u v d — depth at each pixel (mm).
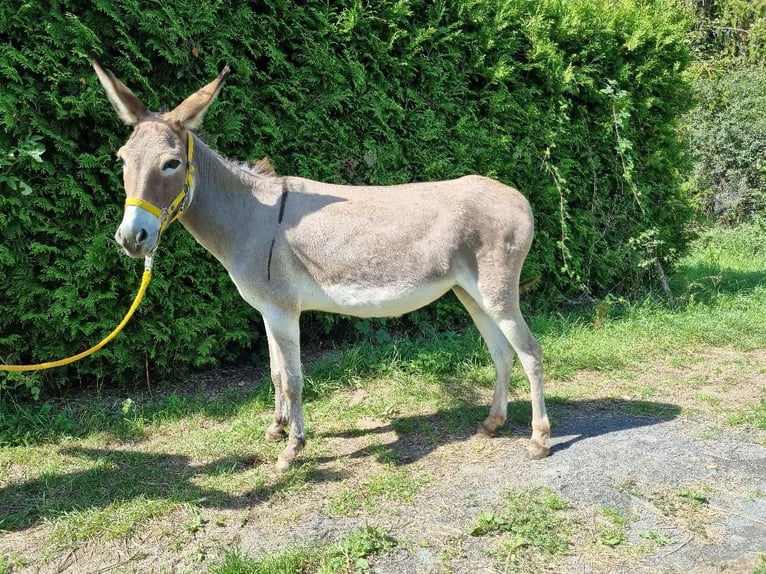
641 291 6891
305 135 4934
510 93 5883
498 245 3354
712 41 16109
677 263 8047
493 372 4820
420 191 3518
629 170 6414
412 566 2600
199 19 4379
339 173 5121
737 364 5035
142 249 2900
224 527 2963
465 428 3977
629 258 6660
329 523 2959
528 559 2613
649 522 2855
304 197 3504
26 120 3887
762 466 3334
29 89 3854
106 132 4152
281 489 3270
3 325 4082
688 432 3762
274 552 2736
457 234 3361
